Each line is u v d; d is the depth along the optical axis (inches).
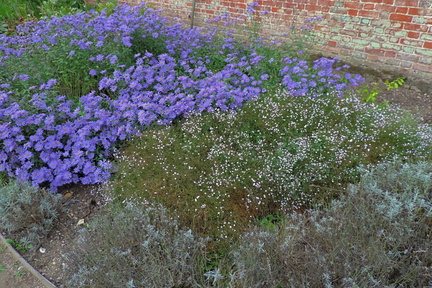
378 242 76.7
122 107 124.9
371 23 173.3
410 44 165.8
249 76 157.8
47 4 273.7
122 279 80.0
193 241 89.2
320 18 175.3
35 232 103.0
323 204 103.1
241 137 123.0
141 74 143.4
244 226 98.6
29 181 117.7
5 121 122.6
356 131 120.2
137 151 120.1
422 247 77.5
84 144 119.6
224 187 105.1
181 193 103.8
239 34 207.3
